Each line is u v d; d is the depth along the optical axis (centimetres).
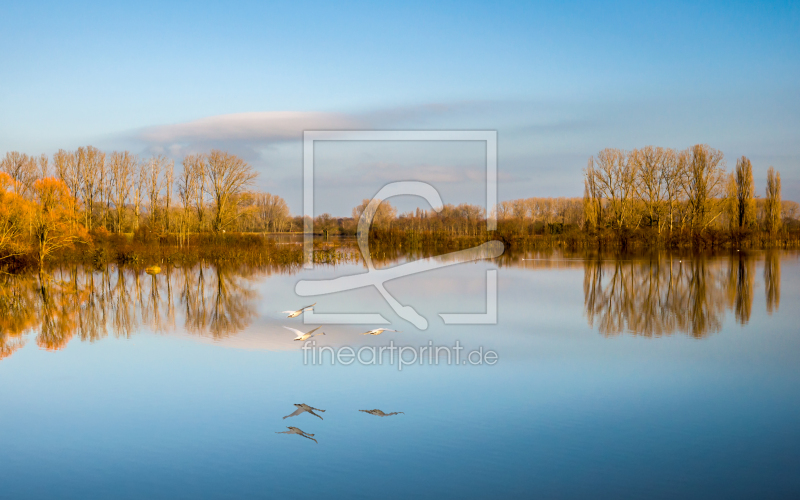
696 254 5978
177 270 4562
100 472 1193
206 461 1231
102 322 2567
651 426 1377
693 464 1198
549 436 1327
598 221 7281
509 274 4169
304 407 1425
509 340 2162
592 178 7306
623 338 2194
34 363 1916
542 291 3344
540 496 1086
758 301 3038
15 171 6581
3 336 2309
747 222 6962
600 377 1720
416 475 1162
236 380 1709
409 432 1351
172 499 1097
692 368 1816
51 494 1115
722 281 3784
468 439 1311
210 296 3256
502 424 1390
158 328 2423
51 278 4019
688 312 2741
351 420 1418
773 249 6662
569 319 2556
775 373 1756
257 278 4041
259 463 1219
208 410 1490
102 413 1482
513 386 1648
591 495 1088
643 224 7188
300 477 1159
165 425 1403
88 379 1742
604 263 5009
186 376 1755
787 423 1390
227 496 1102
